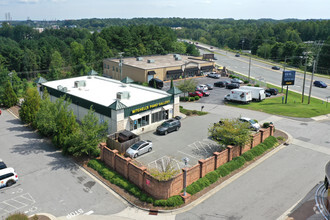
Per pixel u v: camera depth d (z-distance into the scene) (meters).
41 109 37.41
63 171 30.19
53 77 96.56
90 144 31.61
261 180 28.62
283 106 56.06
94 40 128.50
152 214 23.42
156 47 123.31
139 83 78.06
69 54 126.88
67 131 34.66
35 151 35.00
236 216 23.08
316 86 78.44
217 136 32.97
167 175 24.58
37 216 22.75
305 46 124.00
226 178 28.92
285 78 57.88
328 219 22.56
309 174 29.81
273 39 180.50
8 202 24.75
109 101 42.50
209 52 165.38
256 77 91.56
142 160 32.03
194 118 48.16
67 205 24.41
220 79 84.88
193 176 27.20
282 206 24.39
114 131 38.34
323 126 44.78
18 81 80.00
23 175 29.27
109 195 26.03
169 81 81.00
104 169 29.61
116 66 86.81
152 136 39.66
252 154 33.38
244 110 53.47
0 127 43.97
